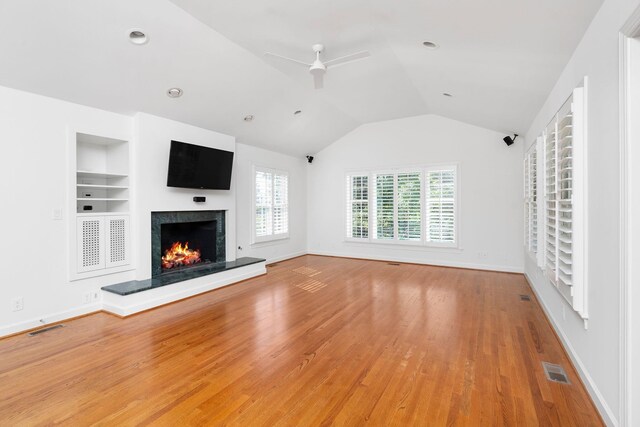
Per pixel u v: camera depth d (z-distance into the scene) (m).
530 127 4.52
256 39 3.27
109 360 2.53
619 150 1.63
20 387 2.16
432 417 1.85
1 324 2.95
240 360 2.53
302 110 5.43
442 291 4.52
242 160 5.93
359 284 4.94
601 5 1.85
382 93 4.94
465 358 2.56
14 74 2.87
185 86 3.79
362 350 2.71
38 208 3.19
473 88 3.83
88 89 3.32
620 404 1.61
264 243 6.50
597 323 1.95
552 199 3.02
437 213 6.24
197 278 4.36
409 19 2.60
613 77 1.73
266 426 1.78
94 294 3.65
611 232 1.76
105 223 3.75
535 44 2.42
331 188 7.53
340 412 1.90
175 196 4.46
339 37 3.16
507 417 1.85
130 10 2.64
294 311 3.70
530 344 2.81
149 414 1.88
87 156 3.99
